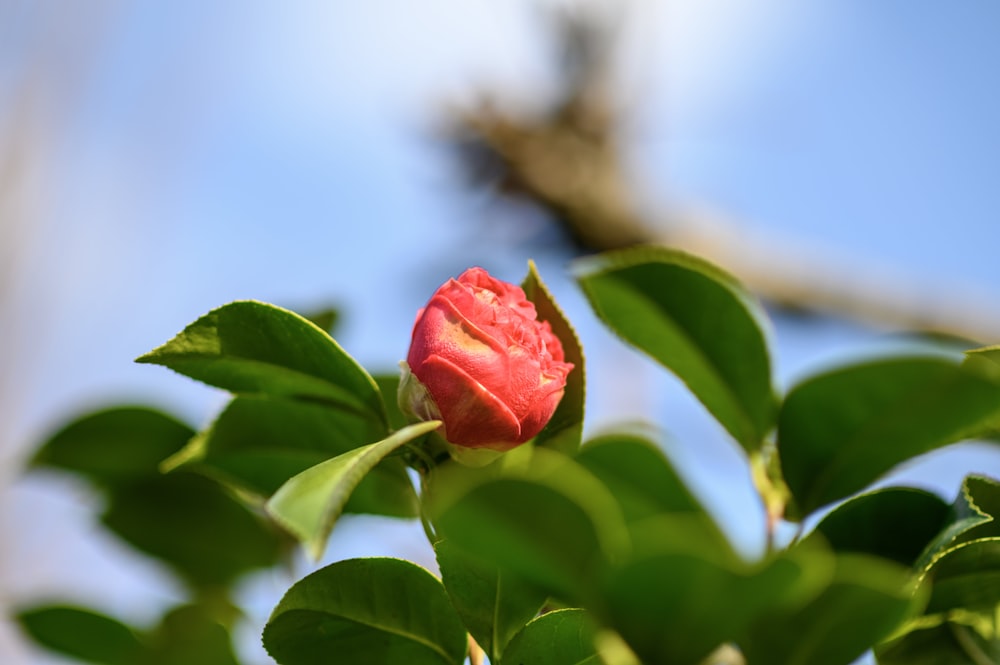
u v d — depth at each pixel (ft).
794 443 2.05
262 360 2.08
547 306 2.11
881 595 1.76
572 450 2.08
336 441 2.22
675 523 1.75
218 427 2.22
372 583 1.98
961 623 1.98
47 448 2.48
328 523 1.81
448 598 1.99
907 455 2.02
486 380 1.99
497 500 1.77
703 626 1.75
